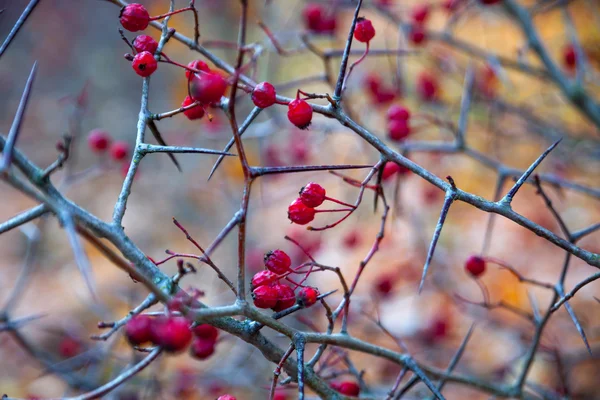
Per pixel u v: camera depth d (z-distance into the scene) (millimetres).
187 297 1673
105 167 4078
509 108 4676
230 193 6191
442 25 6055
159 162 8094
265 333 4852
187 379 3953
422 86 4855
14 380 5137
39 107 9609
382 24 6117
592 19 5426
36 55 10500
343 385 2523
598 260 1854
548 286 2578
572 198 5516
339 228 5918
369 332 4387
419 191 5750
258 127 4898
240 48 1589
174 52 7656
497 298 5016
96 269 6477
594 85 4945
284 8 6504
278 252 2047
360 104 5297
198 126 6184
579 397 3832
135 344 1522
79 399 1604
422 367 2662
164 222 7363
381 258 5520
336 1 4121
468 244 5691
